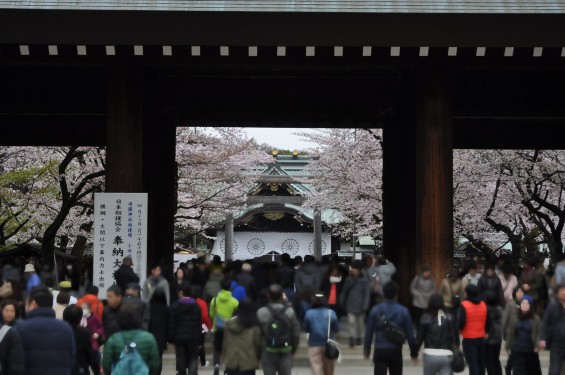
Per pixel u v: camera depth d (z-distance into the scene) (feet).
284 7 113.39
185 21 114.62
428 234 123.85
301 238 446.60
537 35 115.85
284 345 73.72
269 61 124.98
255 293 106.63
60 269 188.75
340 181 270.87
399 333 74.33
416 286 108.58
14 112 161.79
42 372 58.39
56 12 112.68
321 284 126.62
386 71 161.48
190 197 273.54
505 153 232.73
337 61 125.08
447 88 124.47
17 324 59.47
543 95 160.45
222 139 268.82
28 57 122.62
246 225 445.78
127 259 107.45
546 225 276.00
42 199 234.99
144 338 61.87
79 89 157.99
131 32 115.65
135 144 123.95
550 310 74.95
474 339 82.48
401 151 159.53
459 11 113.50
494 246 301.22
